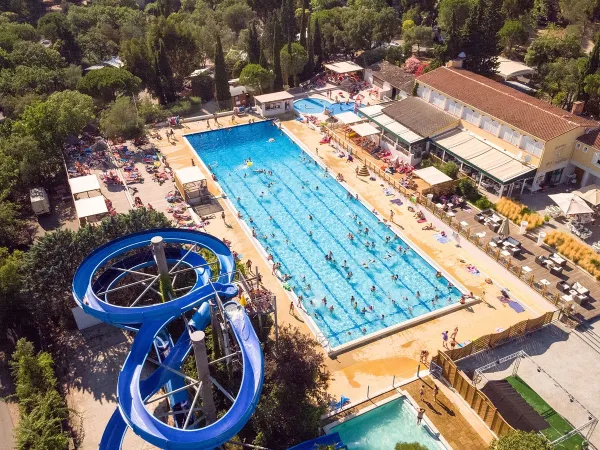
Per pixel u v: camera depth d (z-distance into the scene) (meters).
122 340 48.03
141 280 45.06
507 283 55.06
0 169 68.06
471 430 38.91
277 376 38.19
